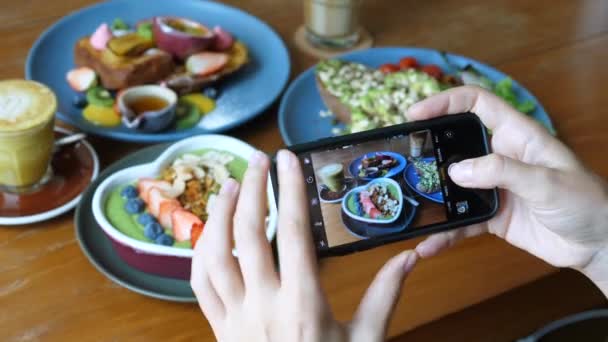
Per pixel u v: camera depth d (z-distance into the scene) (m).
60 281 0.71
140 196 0.74
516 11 1.06
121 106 0.83
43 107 0.74
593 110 0.90
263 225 0.53
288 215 0.51
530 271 0.74
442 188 0.61
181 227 0.71
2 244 0.74
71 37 0.97
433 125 0.61
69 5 1.03
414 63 0.92
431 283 0.73
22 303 0.70
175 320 0.69
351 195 0.59
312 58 0.97
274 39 0.97
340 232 0.59
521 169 0.57
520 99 0.89
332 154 0.59
